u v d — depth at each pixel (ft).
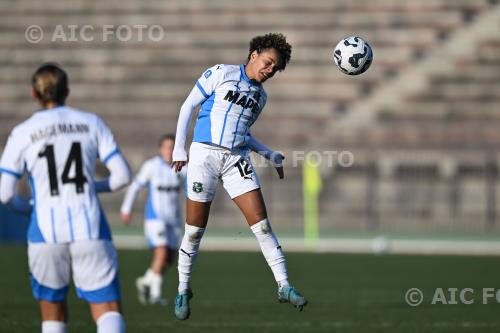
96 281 72.64
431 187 314.14
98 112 357.61
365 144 332.19
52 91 74.54
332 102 351.87
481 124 342.23
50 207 72.18
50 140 72.84
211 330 116.16
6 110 361.51
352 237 284.41
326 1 372.99
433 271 193.26
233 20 373.81
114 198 323.57
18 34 372.99
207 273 190.60
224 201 318.04
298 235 291.58
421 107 348.79
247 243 263.90
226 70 89.10
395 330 116.57
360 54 93.35
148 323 122.31
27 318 123.85
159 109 356.79
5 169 72.84
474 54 359.66
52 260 72.49
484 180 311.47
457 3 369.09
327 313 132.57
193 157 89.76
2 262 206.69
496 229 309.83
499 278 180.04
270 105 351.67
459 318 127.65
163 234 148.25
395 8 370.12
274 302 145.38
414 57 361.10
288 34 368.27
